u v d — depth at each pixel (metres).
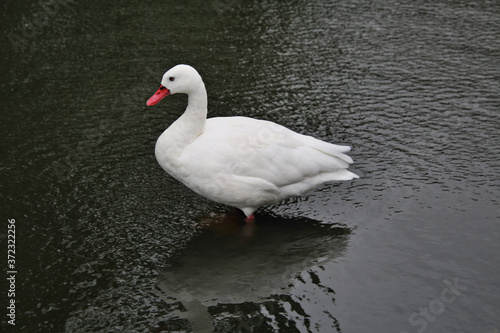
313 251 2.60
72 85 3.60
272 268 2.54
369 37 4.00
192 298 2.43
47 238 2.66
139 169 3.01
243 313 2.37
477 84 3.50
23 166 3.02
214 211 2.80
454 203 2.75
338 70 3.69
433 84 3.52
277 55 3.85
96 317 2.36
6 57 3.83
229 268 2.55
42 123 3.30
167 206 2.81
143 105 3.45
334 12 4.30
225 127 2.67
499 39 3.91
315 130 3.21
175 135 2.63
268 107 3.40
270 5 4.39
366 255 2.56
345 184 2.89
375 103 3.40
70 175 2.96
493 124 3.18
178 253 2.61
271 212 2.79
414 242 2.60
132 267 2.54
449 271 2.48
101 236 2.67
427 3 4.37
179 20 4.22
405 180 2.88
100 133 3.23
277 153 2.63
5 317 2.36
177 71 2.60
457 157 2.98
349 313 2.36
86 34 4.06
